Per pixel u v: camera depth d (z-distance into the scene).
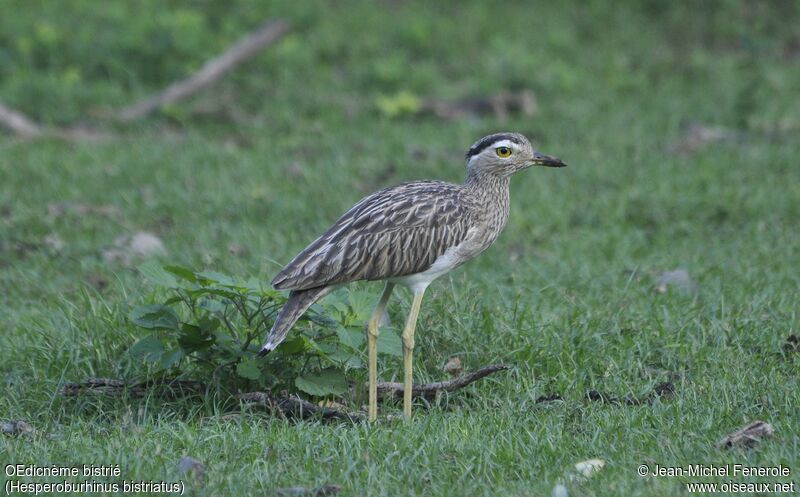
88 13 25.16
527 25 26.06
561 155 18.62
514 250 14.26
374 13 26.20
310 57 23.75
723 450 8.60
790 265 13.26
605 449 8.66
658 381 10.31
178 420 9.41
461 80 23.42
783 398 9.52
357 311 9.87
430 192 9.98
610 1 27.16
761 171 17.39
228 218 15.59
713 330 11.13
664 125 20.52
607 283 12.65
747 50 25.56
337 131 20.41
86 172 17.34
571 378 10.36
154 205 15.88
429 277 9.89
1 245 14.37
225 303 10.01
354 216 9.62
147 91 22.50
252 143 19.80
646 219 15.56
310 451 8.55
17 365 10.68
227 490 7.98
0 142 19.08
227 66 22.75
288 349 9.74
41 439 8.98
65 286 12.92
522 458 8.44
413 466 8.34
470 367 10.63
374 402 9.67
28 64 23.05
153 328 9.74
